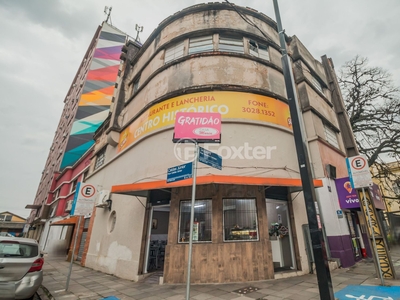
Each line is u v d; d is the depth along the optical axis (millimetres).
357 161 6723
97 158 15781
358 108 16844
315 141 10203
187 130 6430
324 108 12883
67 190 24844
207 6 10969
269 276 6410
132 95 12203
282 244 8023
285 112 9312
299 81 11867
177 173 4699
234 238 6820
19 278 5133
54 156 39125
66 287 6375
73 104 39469
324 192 9242
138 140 9547
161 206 7992
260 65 9859
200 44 10383
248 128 8258
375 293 4812
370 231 6395
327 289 3938
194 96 8773
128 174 9773
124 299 5379
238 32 10312
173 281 6391
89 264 10711
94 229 11688
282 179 6473
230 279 6227
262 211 7043
